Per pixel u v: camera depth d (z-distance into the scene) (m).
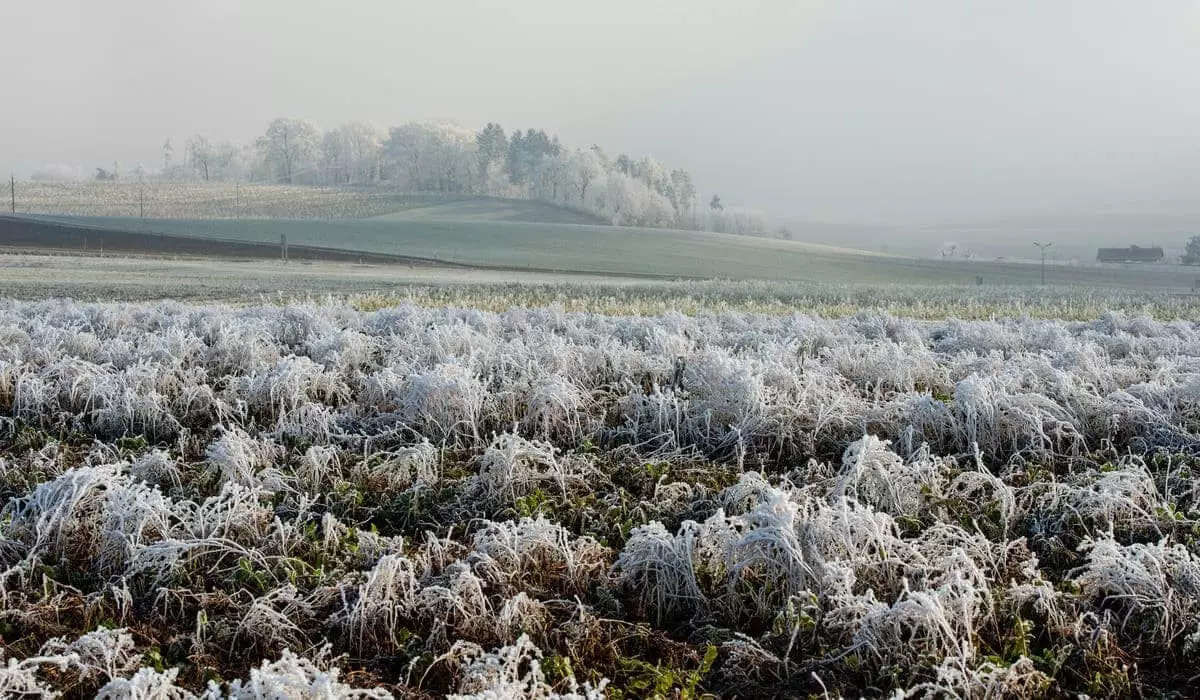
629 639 4.17
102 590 4.41
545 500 5.78
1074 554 5.03
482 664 3.54
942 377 9.21
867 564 4.36
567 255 72.88
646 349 11.27
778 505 4.47
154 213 101.12
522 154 147.38
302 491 5.97
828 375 8.85
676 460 6.82
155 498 4.97
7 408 8.30
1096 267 94.25
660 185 141.12
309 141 154.00
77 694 3.70
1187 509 5.66
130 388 7.91
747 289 35.09
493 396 7.98
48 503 5.05
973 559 4.70
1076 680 3.84
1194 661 3.99
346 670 3.92
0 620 4.20
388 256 64.06
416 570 4.65
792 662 3.92
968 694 3.49
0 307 17.08
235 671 3.93
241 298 27.48
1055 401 7.57
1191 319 21.81
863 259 85.94
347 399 8.56
